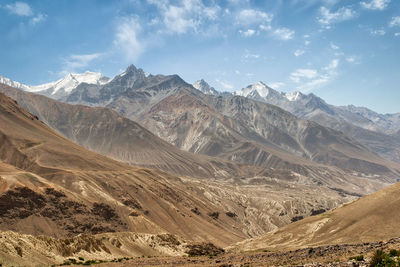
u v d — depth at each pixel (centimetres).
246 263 7012
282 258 7444
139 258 10688
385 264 4231
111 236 13875
